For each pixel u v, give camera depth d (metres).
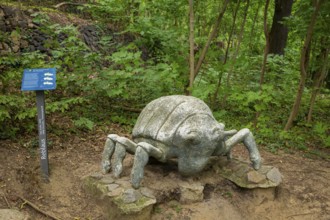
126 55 5.60
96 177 3.67
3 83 4.83
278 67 7.81
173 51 6.11
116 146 3.61
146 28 6.27
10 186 3.63
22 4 8.62
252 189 3.81
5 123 4.64
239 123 6.10
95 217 3.40
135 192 3.30
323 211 3.88
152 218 3.33
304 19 5.52
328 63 6.93
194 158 3.45
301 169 4.63
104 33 8.92
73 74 5.92
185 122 3.39
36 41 7.31
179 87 5.93
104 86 5.52
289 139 5.61
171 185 3.59
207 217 3.47
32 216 3.35
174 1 6.37
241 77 7.63
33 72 3.77
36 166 4.04
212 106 6.29
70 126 5.11
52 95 5.90
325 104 7.93
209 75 6.01
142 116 3.80
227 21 7.56
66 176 3.98
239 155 4.82
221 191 3.81
